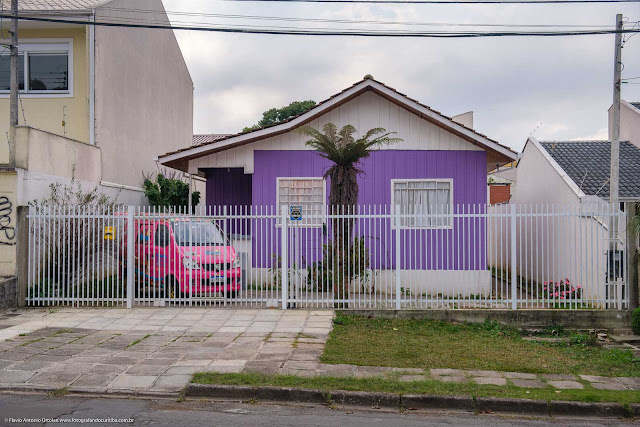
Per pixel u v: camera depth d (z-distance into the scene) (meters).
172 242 12.20
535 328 11.20
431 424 6.22
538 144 18.09
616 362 8.73
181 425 5.92
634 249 11.33
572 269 14.05
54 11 15.41
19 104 16.48
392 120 14.68
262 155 14.84
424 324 10.94
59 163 13.52
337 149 12.27
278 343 9.12
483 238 14.09
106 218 12.37
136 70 18.58
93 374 7.47
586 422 6.49
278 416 6.33
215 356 8.32
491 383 7.41
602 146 18.81
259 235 14.53
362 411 6.66
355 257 12.46
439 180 14.61
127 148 17.83
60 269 12.38
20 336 9.41
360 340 9.51
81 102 16.36
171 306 11.92
